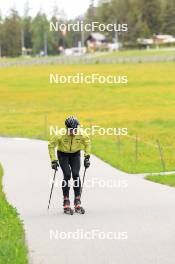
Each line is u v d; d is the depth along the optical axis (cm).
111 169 6241
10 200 4453
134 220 3638
